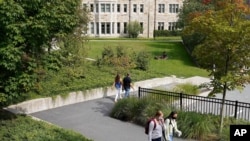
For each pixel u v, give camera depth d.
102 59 28.02
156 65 35.94
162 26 65.06
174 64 37.41
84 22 25.25
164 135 12.03
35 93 19.11
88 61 29.16
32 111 18.12
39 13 12.55
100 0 58.38
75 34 24.58
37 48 13.59
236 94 25.25
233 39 13.34
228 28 12.95
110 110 18.92
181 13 48.78
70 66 24.47
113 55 29.69
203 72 35.16
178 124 14.38
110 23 59.59
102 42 45.81
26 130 13.45
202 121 14.23
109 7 59.19
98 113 18.31
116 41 47.75
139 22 62.31
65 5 13.98
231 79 13.46
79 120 16.97
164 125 12.06
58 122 16.59
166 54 40.50
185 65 37.62
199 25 13.89
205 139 13.84
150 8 62.97
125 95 20.72
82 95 21.02
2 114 15.32
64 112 18.42
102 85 22.39
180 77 31.25
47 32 12.76
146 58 30.14
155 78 26.78
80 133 14.65
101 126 16.02
